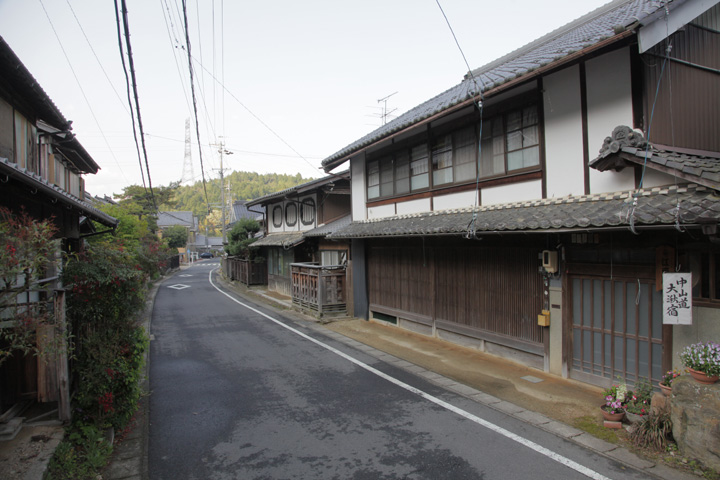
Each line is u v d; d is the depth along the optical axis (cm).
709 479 409
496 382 727
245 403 659
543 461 460
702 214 446
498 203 822
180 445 519
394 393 691
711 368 454
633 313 615
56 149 1144
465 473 440
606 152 562
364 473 445
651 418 488
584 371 689
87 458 453
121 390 557
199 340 1132
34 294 657
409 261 1138
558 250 715
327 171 1407
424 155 1045
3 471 385
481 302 897
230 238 2992
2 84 707
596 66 641
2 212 461
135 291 614
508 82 681
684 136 619
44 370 533
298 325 1328
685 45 634
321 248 1847
